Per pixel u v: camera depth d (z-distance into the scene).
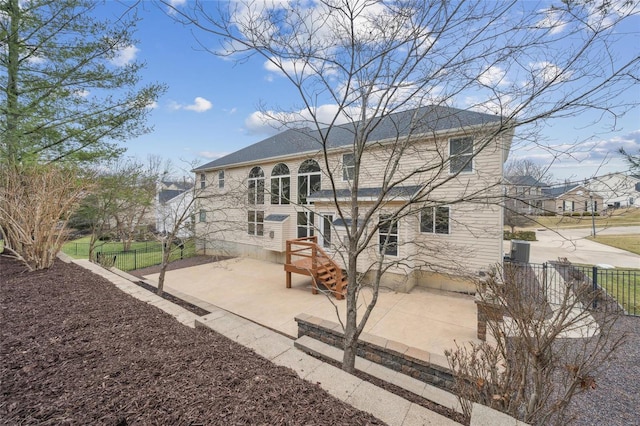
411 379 3.61
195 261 14.46
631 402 3.47
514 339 2.78
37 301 3.86
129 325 3.23
